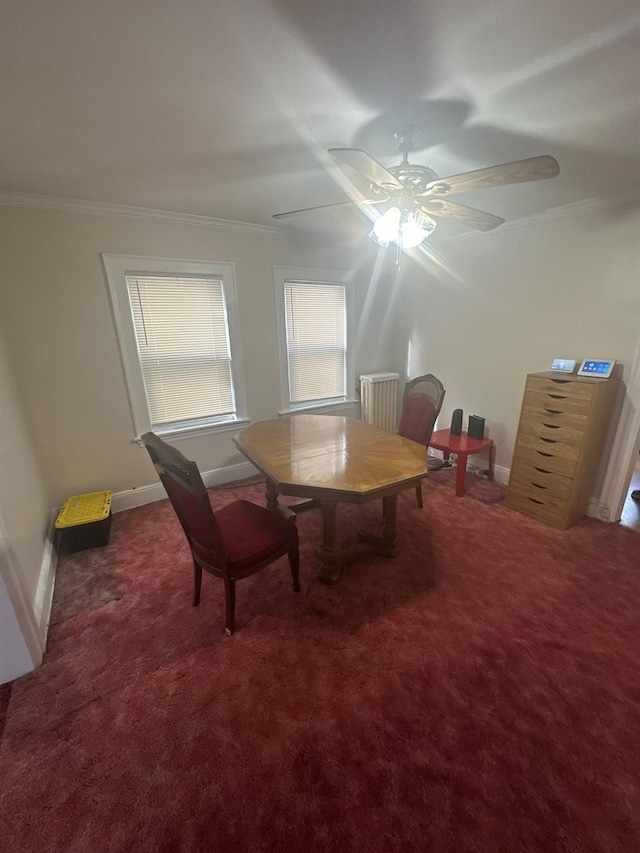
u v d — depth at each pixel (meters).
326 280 3.66
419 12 0.96
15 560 1.61
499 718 1.38
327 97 1.33
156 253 2.76
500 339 3.23
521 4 0.94
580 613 1.87
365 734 1.33
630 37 1.04
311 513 2.95
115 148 1.71
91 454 2.81
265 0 0.91
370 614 1.88
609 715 1.38
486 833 1.07
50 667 1.62
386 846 1.05
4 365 2.19
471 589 2.05
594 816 1.10
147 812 1.13
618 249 2.39
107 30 0.99
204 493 1.48
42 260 2.40
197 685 1.53
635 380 2.41
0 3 0.89
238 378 3.35
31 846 1.07
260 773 1.22
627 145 1.71
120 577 2.22
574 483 2.51
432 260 3.68
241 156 1.80
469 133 1.59
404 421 3.05
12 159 1.80
